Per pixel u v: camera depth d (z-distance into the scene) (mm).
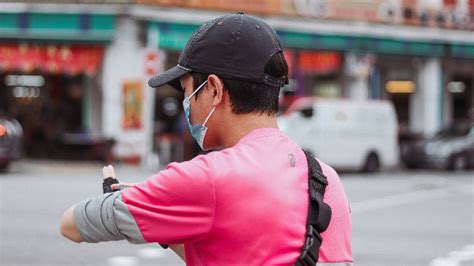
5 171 19797
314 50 26453
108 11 22031
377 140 24438
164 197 1964
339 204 2127
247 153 2051
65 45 22234
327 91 28391
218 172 1982
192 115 2174
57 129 23516
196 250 2027
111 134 22234
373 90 28750
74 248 9406
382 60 29625
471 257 9570
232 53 2082
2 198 13773
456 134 26812
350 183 20109
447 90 31812
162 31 22797
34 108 23766
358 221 12727
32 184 16359
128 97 22047
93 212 2018
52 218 11562
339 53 27109
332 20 26594
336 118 23094
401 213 13883
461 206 15148
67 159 23094
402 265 8969
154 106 23719
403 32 28516
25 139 23625
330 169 2203
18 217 11602
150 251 9375
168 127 23656
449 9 30281
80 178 18203
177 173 1980
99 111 23172
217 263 1981
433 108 30078
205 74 2113
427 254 9734
